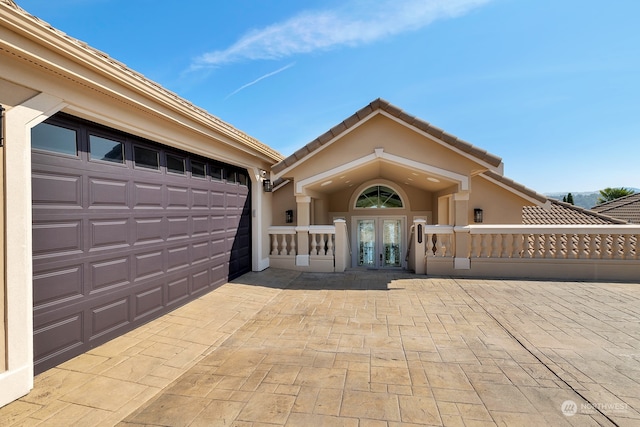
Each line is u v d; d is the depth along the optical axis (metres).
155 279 5.59
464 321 5.48
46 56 3.33
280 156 11.04
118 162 4.84
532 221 12.73
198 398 3.32
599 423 2.83
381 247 14.30
